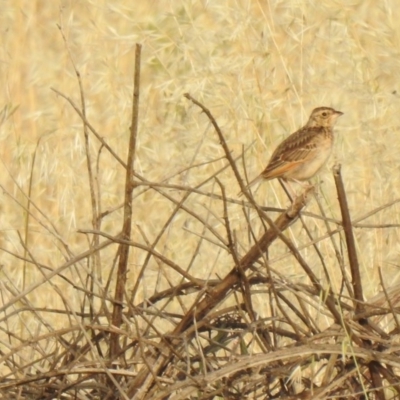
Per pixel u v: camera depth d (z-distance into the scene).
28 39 18.50
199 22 14.02
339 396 7.91
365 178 13.37
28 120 16.61
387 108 13.79
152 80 15.75
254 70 13.51
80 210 13.61
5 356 7.99
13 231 13.45
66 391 8.61
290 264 12.00
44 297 12.00
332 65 14.16
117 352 8.42
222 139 7.59
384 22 14.63
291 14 14.21
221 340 8.83
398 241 12.59
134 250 12.35
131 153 8.09
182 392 7.58
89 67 16.17
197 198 13.32
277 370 8.02
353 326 8.14
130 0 16.53
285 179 13.27
